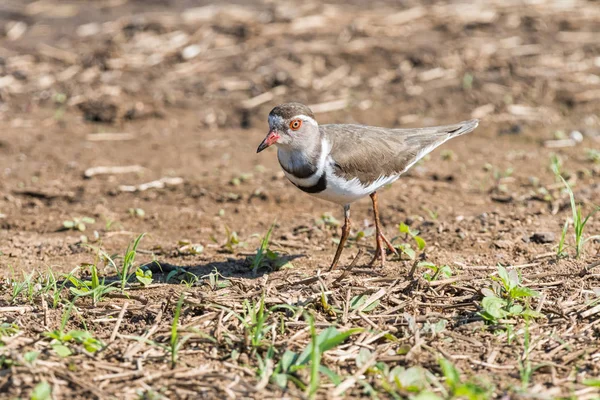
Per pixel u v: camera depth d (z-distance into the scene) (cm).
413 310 1016
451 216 1418
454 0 2581
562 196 1477
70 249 1305
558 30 2361
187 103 2023
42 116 1964
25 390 833
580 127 1877
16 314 1016
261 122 1947
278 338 948
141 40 2286
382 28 2370
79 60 2191
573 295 1041
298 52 2225
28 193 1577
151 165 1722
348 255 1258
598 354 909
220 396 834
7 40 2297
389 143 1216
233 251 1295
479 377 860
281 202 1527
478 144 1816
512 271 1026
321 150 1148
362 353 902
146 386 848
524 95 2022
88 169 1684
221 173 1670
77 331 917
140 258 1265
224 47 2269
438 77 2109
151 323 995
